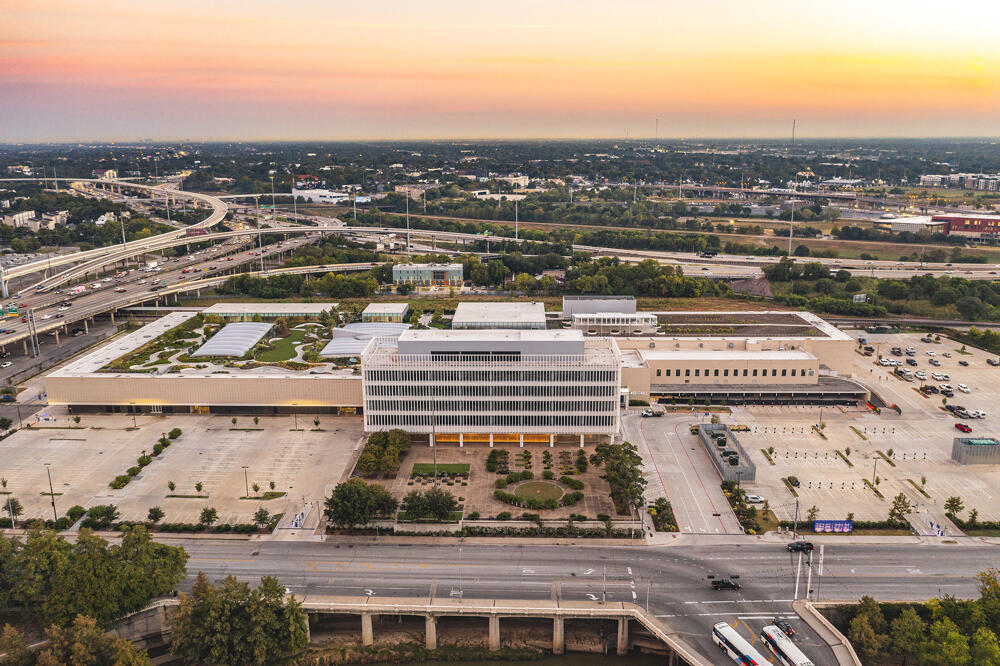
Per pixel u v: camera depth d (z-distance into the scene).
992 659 164.75
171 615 190.62
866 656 179.88
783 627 180.38
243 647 175.88
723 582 196.88
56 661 166.25
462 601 190.00
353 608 188.25
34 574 186.88
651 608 188.38
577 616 186.00
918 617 181.38
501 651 188.50
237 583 186.88
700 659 169.62
